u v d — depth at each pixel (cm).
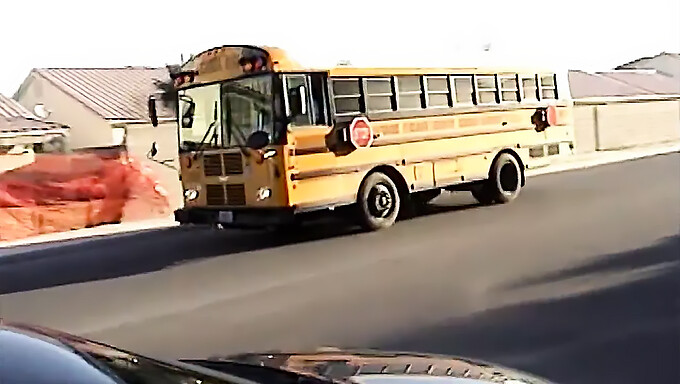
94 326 782
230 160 1192
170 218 1936
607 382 509
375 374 356
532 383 371
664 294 736
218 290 910
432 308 737
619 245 1007
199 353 648
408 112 1315
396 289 830
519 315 689
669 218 1241
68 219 1884
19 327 278
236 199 1192
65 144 2834
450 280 855
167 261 1161
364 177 1248
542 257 954
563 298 741
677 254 927
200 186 1247
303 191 1152
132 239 1487
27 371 224
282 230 1380
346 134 1204
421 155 1339
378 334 660
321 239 1235
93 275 1097
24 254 1427
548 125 1645
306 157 1157
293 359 394
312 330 692
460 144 1423
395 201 1301
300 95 1152
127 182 2030
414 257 1012
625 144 4088
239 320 755
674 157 2936
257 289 895
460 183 1424
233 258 1133
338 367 370
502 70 1526
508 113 1538
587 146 3866
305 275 952
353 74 1227
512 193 1556
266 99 1143
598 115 3928
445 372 364
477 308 722
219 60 1195
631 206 1431
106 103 3200
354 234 1255
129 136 3078
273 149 1138
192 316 790
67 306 896
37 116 2991
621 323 647
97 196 1956
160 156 3098
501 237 1128
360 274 929
